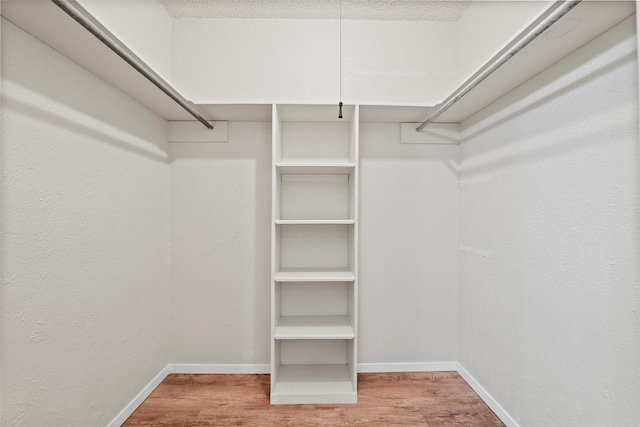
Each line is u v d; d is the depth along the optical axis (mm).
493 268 1836
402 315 2299
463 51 2197
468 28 2123
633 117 1037
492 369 1836
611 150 1107
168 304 2238
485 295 1921
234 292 2264
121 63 1390
